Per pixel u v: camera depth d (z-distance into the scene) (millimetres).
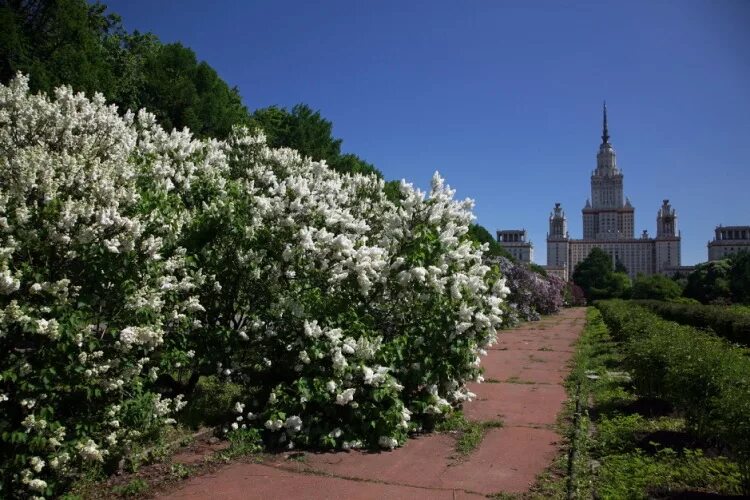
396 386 4844
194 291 4902
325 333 4973
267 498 3623
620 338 12570
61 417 3443
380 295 5711
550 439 5184
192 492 3689
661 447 4656
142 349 3875
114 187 3820
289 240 5301
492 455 4680
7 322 3033
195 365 5020
